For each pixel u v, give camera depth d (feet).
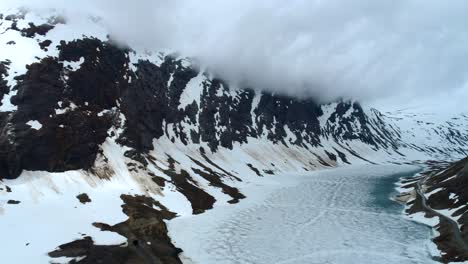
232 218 275.80
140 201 266.16
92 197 252.01
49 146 268.82
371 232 247.91
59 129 283.79
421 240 229.04
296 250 214.48
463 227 229.25
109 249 187.62
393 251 212.23
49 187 247.29
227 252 209.26
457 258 192.24
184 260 196.13
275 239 232.73
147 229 224.33
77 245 187.32
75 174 268.00
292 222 271.08
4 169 243.19
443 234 229.45
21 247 176.96
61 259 171.12
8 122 263.49
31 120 276.41
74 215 222.89
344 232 248.11
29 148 258.57
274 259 201.16
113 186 274.77
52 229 200.03
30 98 286.46
